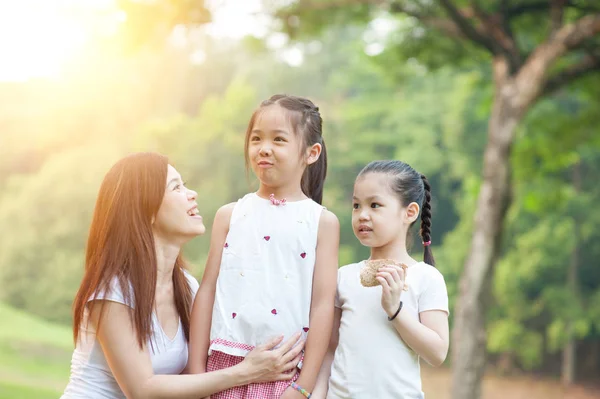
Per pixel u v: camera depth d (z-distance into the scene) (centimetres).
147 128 2959
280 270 292
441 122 3022
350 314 294
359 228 296
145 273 302
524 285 2603
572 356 2709
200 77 3488
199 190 2853
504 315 2680
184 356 319
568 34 1223
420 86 3125
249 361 281
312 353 286
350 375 285
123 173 312
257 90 3503
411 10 1331
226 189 2878
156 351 309
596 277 2667
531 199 1695
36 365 1930
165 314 321
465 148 2795
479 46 1317
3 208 3034
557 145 1553
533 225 2609
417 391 285
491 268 1239
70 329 2702
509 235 2648
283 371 284
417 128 3027
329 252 295
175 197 312
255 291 290
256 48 1513
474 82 1714
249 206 304
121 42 1322
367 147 3166
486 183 1259
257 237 296
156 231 316
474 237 1256
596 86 1421
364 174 299
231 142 2914
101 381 311
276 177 296
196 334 299
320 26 1452
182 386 284
